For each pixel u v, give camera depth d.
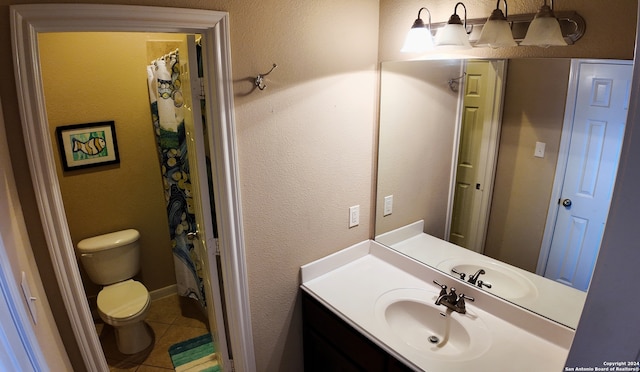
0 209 0.94
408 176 1.93
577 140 1.32
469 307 1.69
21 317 0.82
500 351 1.42
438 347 1.63
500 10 1.35
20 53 1.10
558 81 1.33
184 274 3.06
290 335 2.03
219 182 1.57
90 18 1.15
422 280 1.94
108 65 2.61
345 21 1.74
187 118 1.83
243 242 1.67
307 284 1.93
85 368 1.49
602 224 1.31
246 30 1.45
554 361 1.37
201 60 1.54
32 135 1.18
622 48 1.17
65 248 1.33
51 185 1.25
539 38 1.25
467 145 1.66
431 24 1.67
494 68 1.50
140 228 3.00
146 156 2.89
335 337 1.78
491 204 1.63
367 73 1.90
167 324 2.92
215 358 2.55
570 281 1.43
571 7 1.26
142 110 2.80
